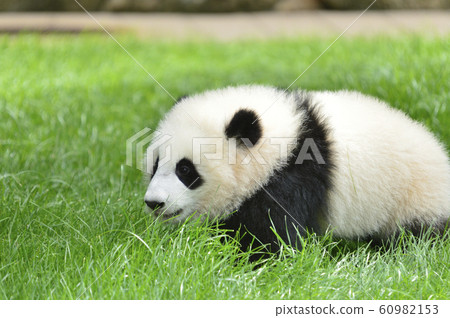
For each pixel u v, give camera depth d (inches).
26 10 1157.1
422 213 306.7
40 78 629.0
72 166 412.2
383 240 319.3
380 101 340.8
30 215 310.0
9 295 239.3
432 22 951.6
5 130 464.8
